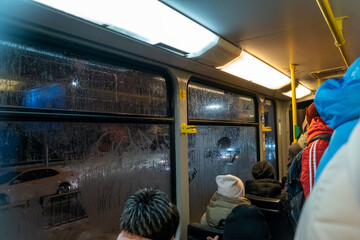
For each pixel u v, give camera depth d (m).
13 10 1.38
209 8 1.60
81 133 1.86
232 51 2.31
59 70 1.74
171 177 2.64
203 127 3.22
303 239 0.41
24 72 1.56
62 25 1.58
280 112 5.46
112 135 2.08
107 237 1.99
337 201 0.38
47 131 1.67
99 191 1.96
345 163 0.39
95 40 1.85
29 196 1.57
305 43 2.29
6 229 1.46
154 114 2.47
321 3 1.32
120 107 2.14
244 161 4.07
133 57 2.19
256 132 4.45
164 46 2.01
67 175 1.76
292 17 1.76
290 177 1.41
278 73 3.39
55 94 1.70
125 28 1.66
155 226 1.12
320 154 1.17
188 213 2.68
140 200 1.20
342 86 0.67
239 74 3.01
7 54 1.50
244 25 1.88
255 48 2.41
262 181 2.81
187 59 2.34
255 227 1.70
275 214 2.50
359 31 2.08
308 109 1.63
